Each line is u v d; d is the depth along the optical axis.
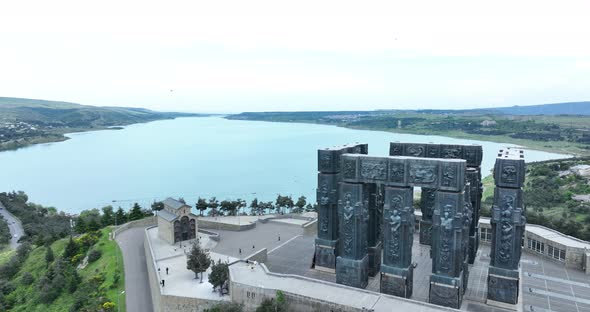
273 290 65.19
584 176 198.88
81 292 87.62
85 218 154.50
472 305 66.62
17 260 128.25
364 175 70.19
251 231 120.25
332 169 78.50
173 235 105.31
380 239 82.94
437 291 65.38
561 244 84.25
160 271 84.50
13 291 107.94
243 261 79.38
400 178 67.00
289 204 160.50
